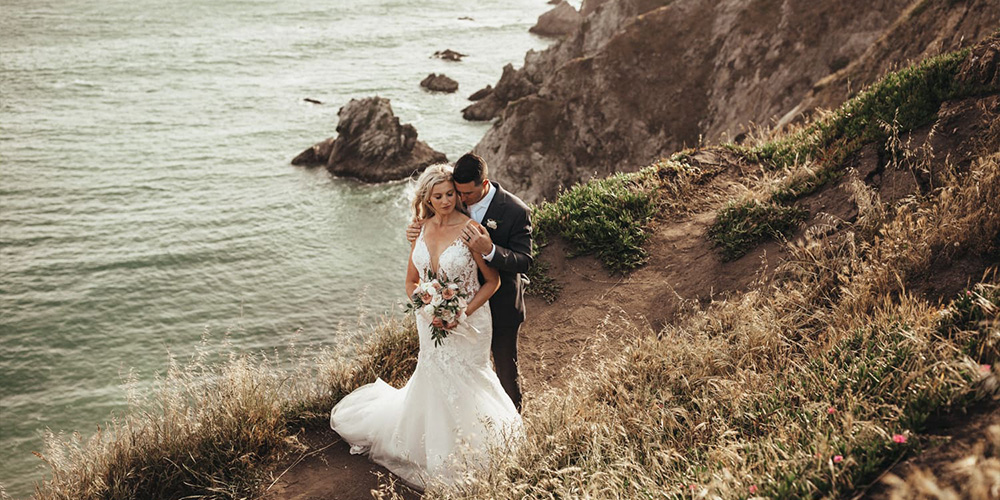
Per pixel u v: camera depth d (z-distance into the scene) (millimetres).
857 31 32688
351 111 44000
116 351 25688
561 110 37812
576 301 7652
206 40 87188
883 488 3217
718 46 36688
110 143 50094
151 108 58781
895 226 5941
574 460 4727
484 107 55875
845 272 5984
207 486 5160
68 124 54094
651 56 37656
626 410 5152
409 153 44844
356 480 5254
